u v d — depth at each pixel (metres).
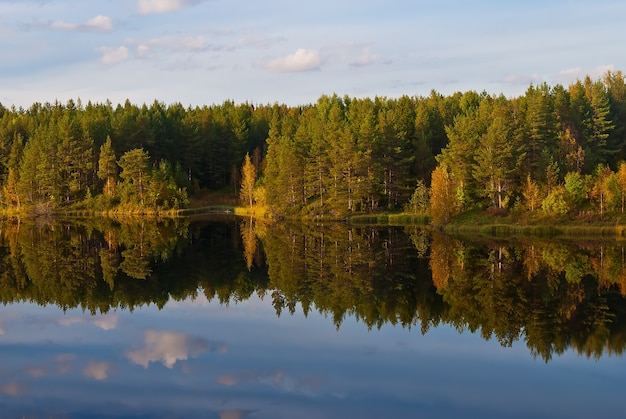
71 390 17.95
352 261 45.12
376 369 20.06
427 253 49.03
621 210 65.88
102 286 35.91
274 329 25.36
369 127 88.44
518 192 75.19
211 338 23.92
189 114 140.38
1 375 19.34
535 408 16.81
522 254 48.03
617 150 89.75
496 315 28.02
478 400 17.34
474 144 79.12
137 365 20.34
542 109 81.19
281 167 91.56
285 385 18.44
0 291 34.34
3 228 75.88
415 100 139.75
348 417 16.02
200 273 40.69
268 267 43.03
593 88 96.88
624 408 16.81
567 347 22.80
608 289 34.06
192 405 16.77
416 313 28.41
